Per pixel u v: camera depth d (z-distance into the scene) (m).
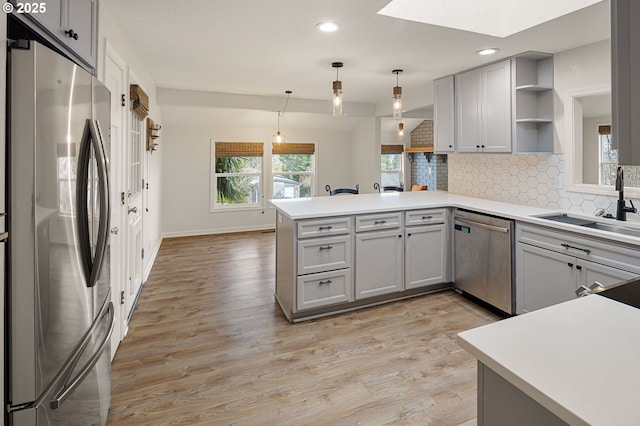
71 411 1.37
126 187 2.88
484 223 3.17
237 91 5.21
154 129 4.45
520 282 2.88
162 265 4.71
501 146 3.36
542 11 2.52
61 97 1.26
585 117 3.08
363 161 7.10
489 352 0.88
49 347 1.20
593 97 3.01
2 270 1.07
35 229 1.12
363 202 3.60
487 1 2.76
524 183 3.48
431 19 2.60
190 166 6.61
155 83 4.69
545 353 0.87
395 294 3.44
